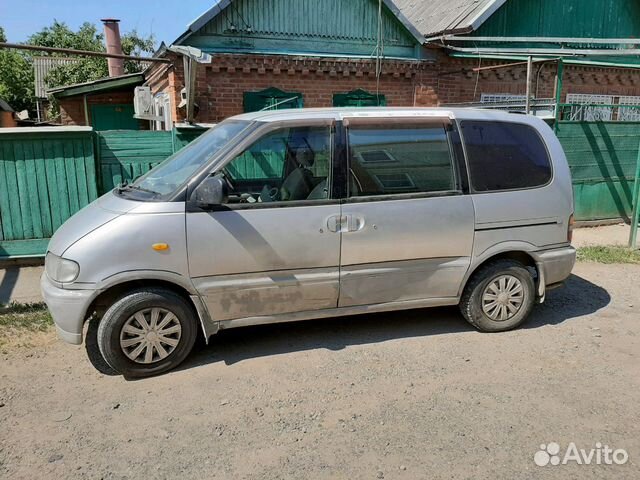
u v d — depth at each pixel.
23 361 4.37
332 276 4.32
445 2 13.12
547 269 4.92
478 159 4.66
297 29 10.11
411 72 10.89
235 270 4.08
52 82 27.83
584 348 4.58
